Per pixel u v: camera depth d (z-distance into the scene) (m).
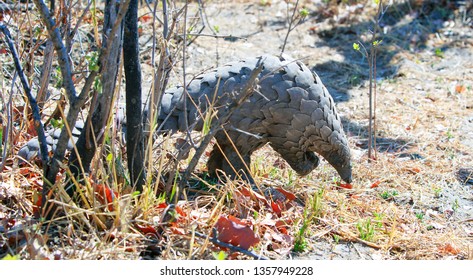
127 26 4.45
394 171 6.36
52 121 4.54
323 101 5.33
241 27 9.89
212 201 5.08
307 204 5.28
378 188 6.04
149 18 9.03
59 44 4.12
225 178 5.52
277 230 4.93
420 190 6.04
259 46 9.30
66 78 4.23
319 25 10.12
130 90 4.60
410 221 5.48
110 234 4.41
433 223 5.47
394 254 4.99
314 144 5.42
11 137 5.08
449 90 8.41
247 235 4.60
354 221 5.36
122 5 3.93
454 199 5.96
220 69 5.36
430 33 10.09
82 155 4.53
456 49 9.66
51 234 4.47
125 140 4.99
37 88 5.88
